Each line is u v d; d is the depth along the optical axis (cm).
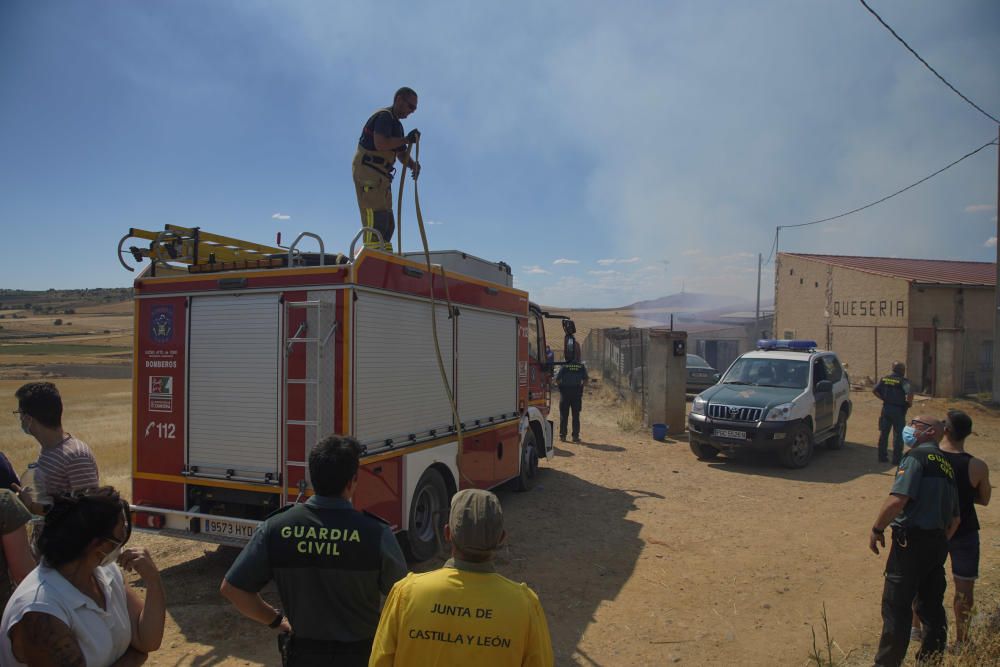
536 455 1006
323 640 271
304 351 541
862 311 2602
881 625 520
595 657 468
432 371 663
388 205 719
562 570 641
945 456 451
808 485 1009
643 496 936
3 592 293
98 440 1405
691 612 545
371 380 557
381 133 675
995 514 838
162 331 593
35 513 380
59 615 228
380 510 568
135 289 604
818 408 1203
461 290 727
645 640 495
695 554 689
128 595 261
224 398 566
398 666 227
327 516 279
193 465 575
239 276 564
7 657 229
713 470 1118
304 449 533
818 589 595
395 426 595
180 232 598
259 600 284
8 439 1498
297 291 546
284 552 274
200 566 640
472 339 758
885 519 424
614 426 1631
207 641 479
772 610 549
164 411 589
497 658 222
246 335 561
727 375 1319
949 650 437
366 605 275
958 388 2219
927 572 425
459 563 235
